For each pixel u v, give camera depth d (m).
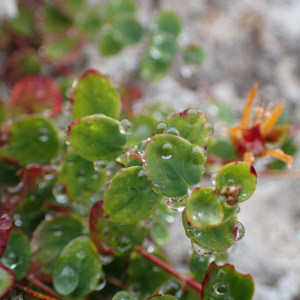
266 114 0.15
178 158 0.12
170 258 0.17
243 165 0.12
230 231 0.12
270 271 0.16
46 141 0.15
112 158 0.13
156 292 0.14
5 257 0.14
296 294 0.16
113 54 0.20
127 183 0.13
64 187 0.14
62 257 0.13
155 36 0.20
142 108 0.18
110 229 0.14
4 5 0.20
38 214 0.15
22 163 0.15
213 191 0.12
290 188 0.18
